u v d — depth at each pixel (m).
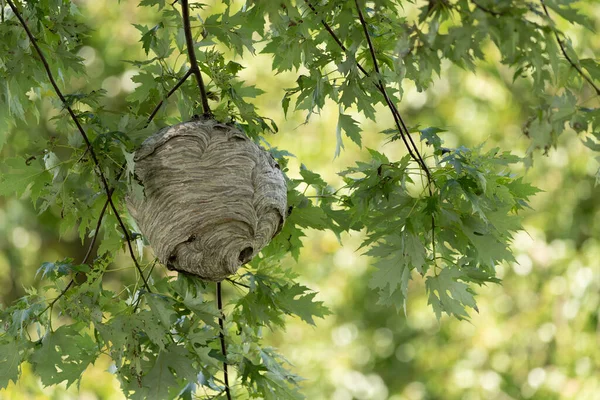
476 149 6.07
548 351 18.47
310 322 6.84
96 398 16.23
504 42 4.60
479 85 18.67
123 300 6.98
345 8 5.73
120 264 18.30
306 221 6.98
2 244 19.55
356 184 6.21
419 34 4.78
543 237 18.45
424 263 6.02
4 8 7.26
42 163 6.30
